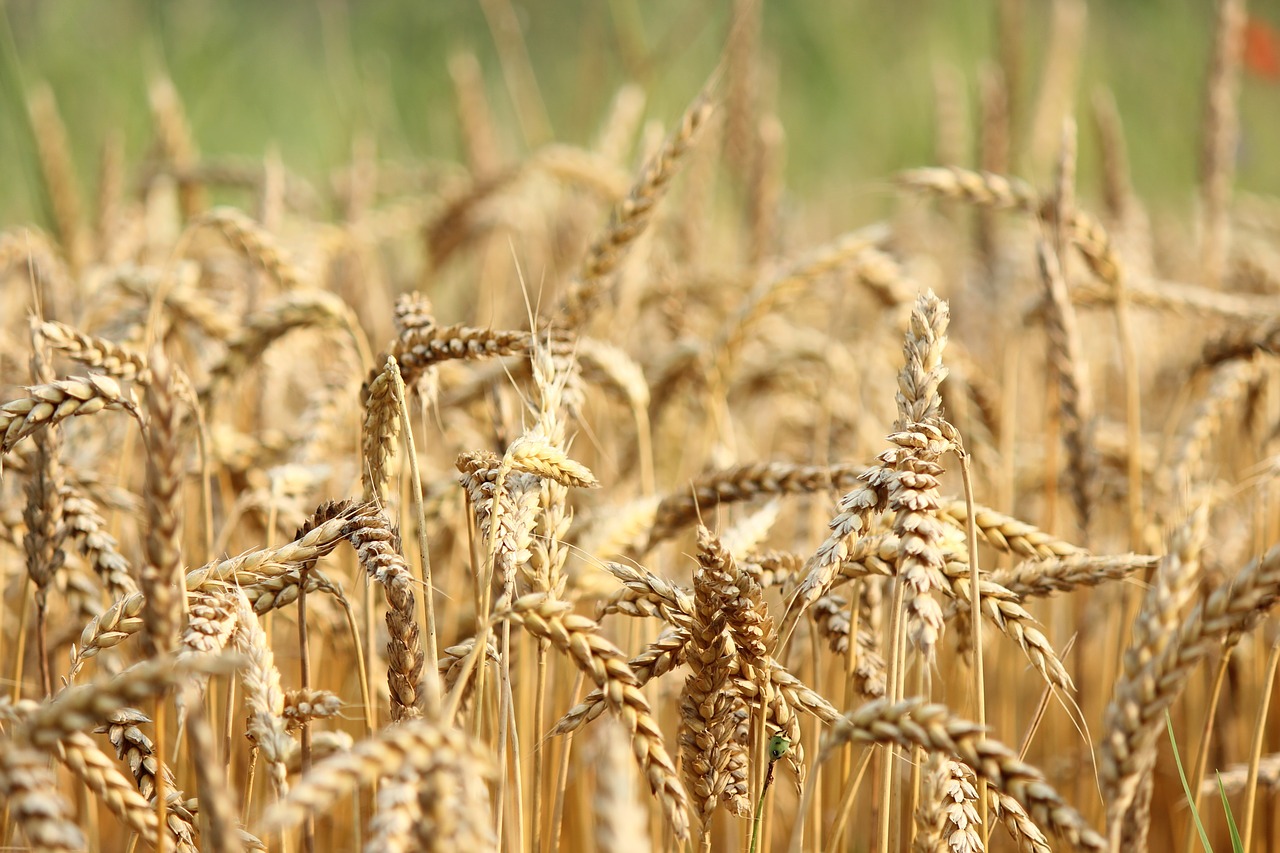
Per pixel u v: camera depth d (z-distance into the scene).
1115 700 1.69
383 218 6.43
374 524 2.16
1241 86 11.04
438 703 1.59
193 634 1.88
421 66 10.15
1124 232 6.54
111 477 3.83
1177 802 3.99
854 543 2.05
